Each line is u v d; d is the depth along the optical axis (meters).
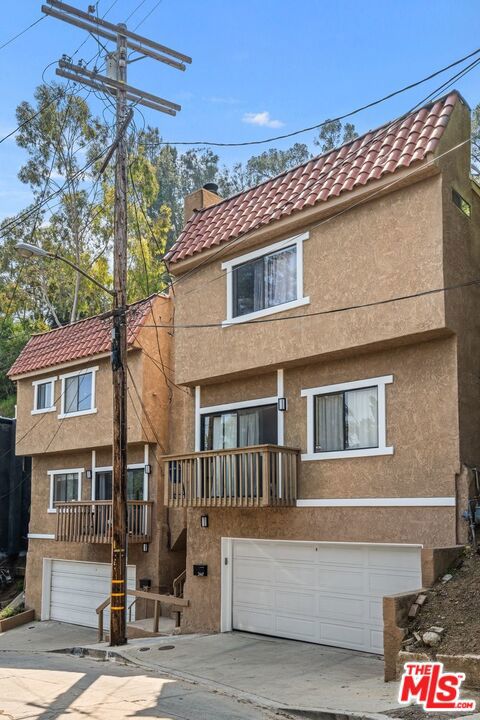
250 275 16.22
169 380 21.80
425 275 12.87
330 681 11.16
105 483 23.00
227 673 12.20
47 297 41.34
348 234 14.15
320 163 15.64
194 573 17.00
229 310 16.39
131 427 21.27
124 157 16.33
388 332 13.23
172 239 58.22
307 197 14.75
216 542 16.62
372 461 13.73
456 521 12.35
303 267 14.88
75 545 23.66
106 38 16.16
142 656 13.93
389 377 13.65
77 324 25.19
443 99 13.84
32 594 25.14
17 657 15.91
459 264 13.22
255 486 15.01
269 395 15.96
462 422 12.67
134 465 21.81
